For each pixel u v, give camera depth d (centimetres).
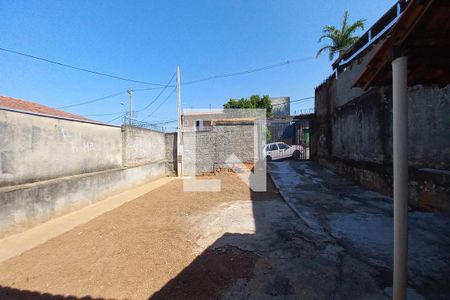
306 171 1153
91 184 755
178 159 1323
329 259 340
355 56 881
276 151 1672
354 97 884
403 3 605
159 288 288
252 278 301
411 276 290
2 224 482
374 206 582
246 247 387
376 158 729
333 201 635
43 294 286
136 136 1082
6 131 516
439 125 514
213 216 557
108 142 894
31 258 381
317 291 273
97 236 461
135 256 370
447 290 264
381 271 307
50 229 533
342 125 1005
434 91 522
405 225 218
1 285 308
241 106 2373
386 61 241
